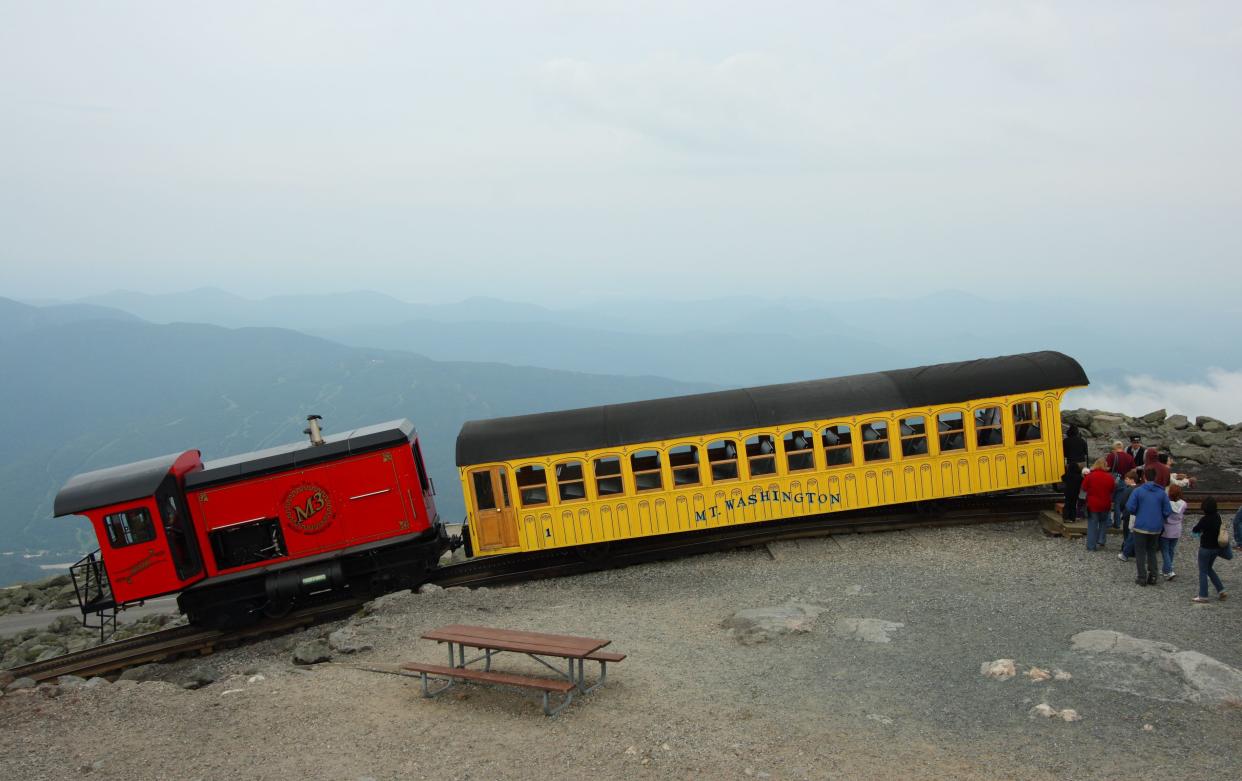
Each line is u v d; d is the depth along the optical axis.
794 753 9.09
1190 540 16.53
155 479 17.50
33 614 25.98
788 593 15.50
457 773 8.95
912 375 19.62
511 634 11.45
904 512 20.20
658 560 19.41
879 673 11.34
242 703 11.45
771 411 19.00
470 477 18.84
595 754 9.23
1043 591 14.27
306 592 18.33
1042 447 18.95
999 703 10.15
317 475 18.70
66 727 10.91
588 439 18.83
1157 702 9.81
